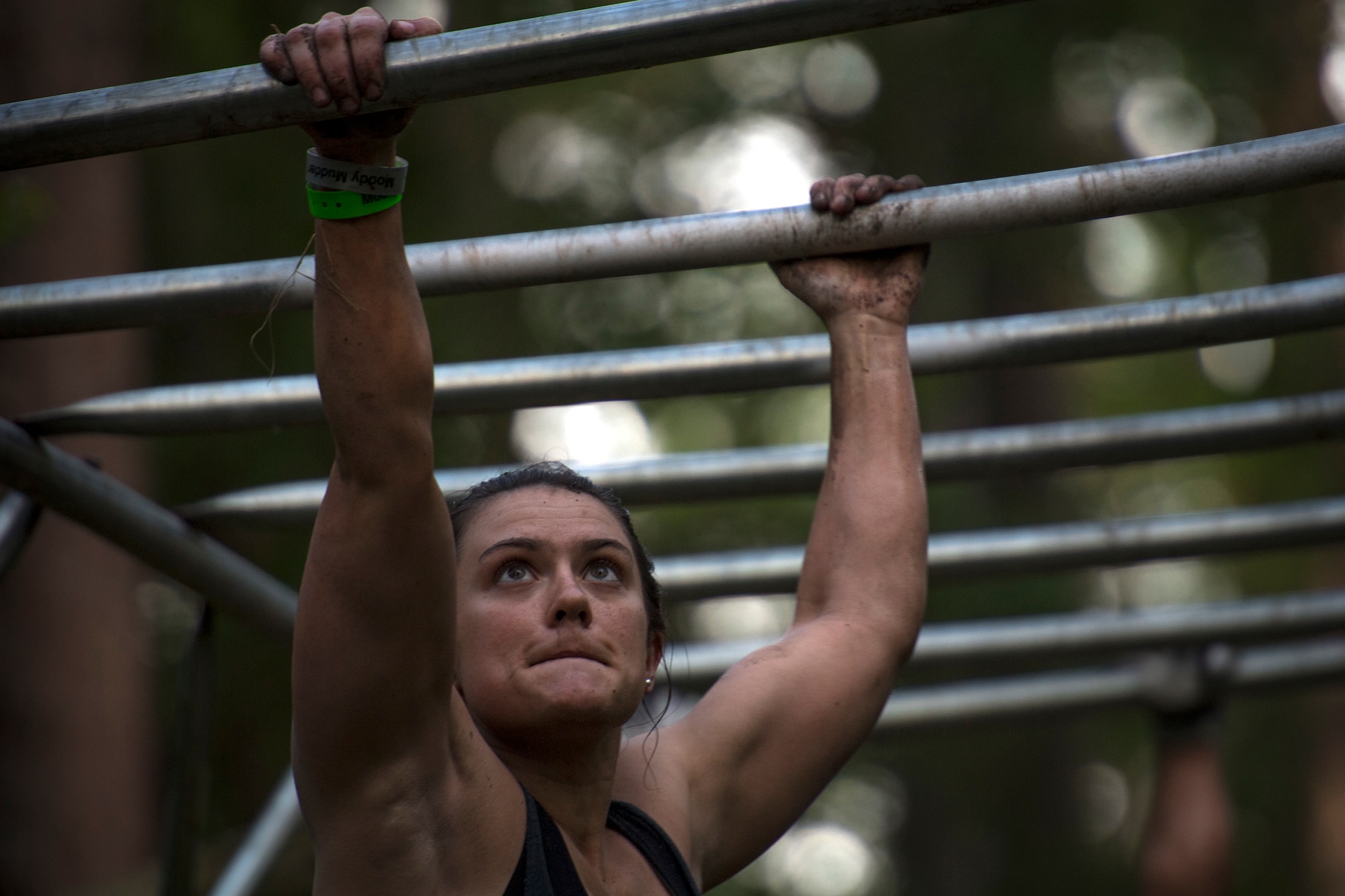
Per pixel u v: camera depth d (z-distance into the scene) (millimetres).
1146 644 11992
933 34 28172
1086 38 27359
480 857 5703
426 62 5434
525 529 6281
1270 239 29906
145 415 8031
